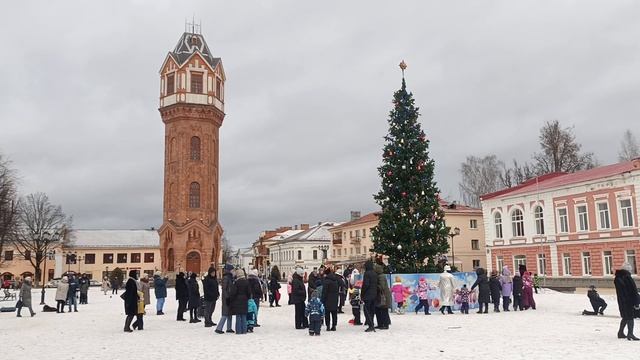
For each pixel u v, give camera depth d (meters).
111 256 110.00
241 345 15.15
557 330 17.47
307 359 12.65
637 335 16.12
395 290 24.42
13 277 101.12
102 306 34.22
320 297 18.22
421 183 26.89
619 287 15.08
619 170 43.44
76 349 15.09
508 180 76.88
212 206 77.94
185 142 76.62
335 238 95.69
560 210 48.34
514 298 25.34
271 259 125.81
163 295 26.48
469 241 69.88
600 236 44.03
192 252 74.69
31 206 89.12
